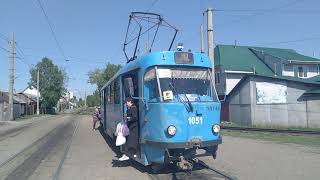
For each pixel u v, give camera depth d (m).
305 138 21.59
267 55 55.03
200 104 11.27
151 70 11.71
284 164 12.82
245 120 41.00
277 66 53.56
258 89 39.59
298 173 11.25
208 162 13.45
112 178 11.26
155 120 11.22
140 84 12.05
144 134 11.77
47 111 101.38
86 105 150.00
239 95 42.03
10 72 53.38
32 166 13.78
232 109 43.28
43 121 51.25
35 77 98.19
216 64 54.28
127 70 13.53
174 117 10.97
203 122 11.27
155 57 11.68
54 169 13.05
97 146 19.69
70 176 11.69
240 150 16.62
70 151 17.75
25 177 11.82
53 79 98.75
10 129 35.22
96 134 27.48
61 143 21.64
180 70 11.77
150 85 11.69
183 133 10.99
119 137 12.91
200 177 11.02
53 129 34.00
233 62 54.44
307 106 36.19
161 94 11.22
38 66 98.12
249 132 26.94
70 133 28.98
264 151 16.19
